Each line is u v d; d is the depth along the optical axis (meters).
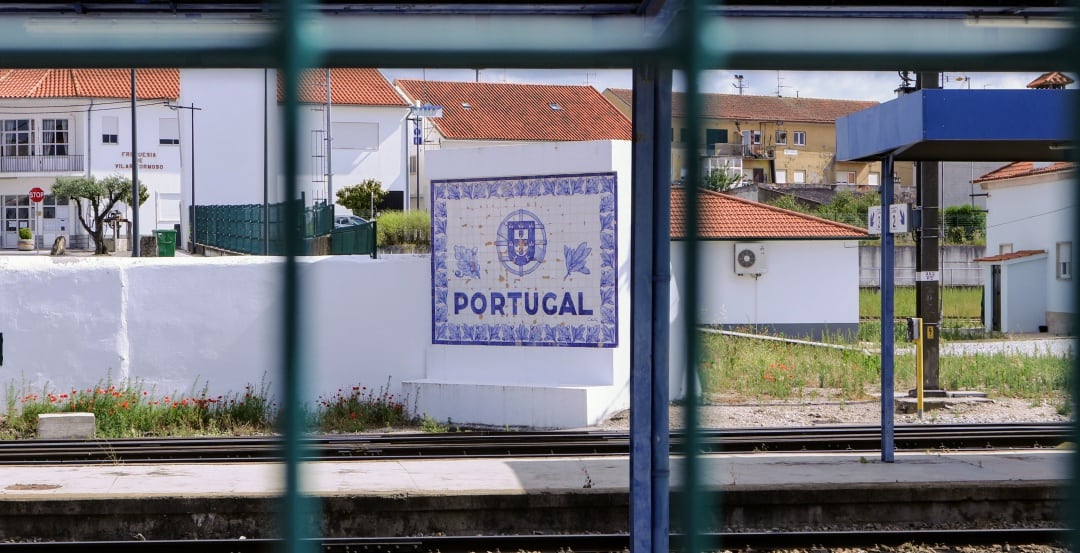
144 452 13.00
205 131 46.44
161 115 53.62
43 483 10.76
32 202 53.09
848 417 17.00
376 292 17.33
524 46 2.46
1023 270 33.38
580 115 60.28
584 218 16.25
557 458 12.65
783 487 10.03
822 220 30.67
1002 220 35.75
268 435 15.42
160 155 53.69
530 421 16.05
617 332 16.16
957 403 18.23
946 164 59.69
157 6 6.39
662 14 2.57
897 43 2.44
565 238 16.38
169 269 17.20
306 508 2.41
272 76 2.55
